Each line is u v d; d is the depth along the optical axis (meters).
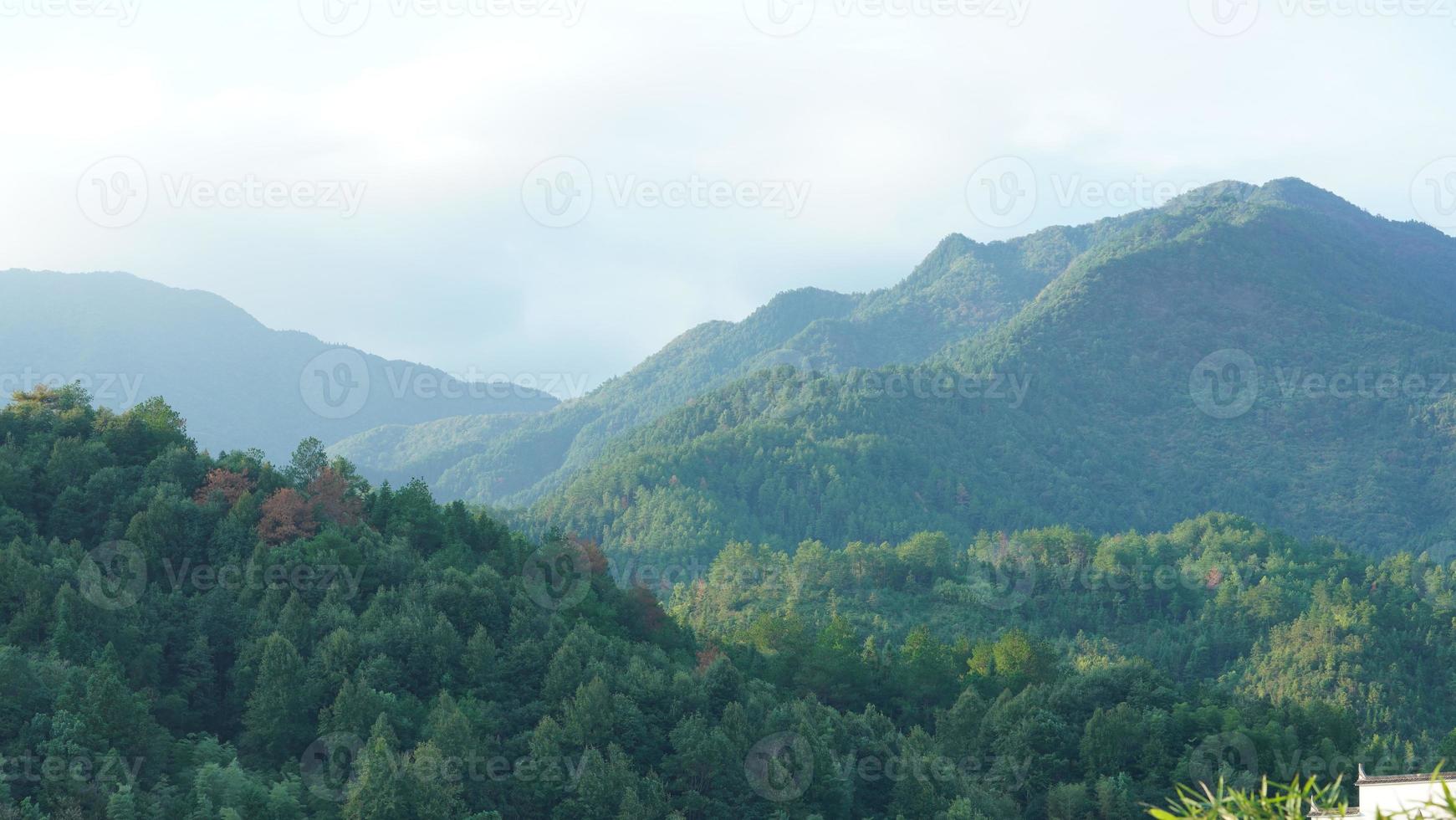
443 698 129.62
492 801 123.75
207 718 135.50
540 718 136.12
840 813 134.38
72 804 106.62
